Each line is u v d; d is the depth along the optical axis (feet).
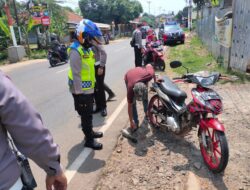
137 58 34.06
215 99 12.19
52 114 21.74
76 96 14.16
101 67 18.92
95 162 13.62
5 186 4.70
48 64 56.85
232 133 15.60
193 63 38.70
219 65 32.96
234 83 25.17
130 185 11.66
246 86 24.27
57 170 5.14
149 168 12.78
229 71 29.40
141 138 15.76
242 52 27.48
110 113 20.49
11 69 54.39
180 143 14.90
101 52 18.81
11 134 4.68
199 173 12.21
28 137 4.66
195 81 12.67
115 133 16.70
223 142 11.23
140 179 12.01
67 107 23.34
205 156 12.67
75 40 13.98
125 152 14.38
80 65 13.62
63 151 15.02
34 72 45.83
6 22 81.25
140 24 33.24
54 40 52.75
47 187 5.40
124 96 25.02
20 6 100.32
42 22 85.92
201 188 11.18
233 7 28.84
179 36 72.84
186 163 13.01
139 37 33.22
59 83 33.88
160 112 15.70
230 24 29.50
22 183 5.12
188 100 21.29
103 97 19.80
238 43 28.25
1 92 4.47
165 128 15.26
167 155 13.80
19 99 4.63
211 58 41.81
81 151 14.84
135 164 13.17
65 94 27.86
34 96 28.02
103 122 18.67
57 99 26.16
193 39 86.43
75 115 21.11
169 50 61.41
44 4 87.66
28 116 4.66
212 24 45.24
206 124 12.07
